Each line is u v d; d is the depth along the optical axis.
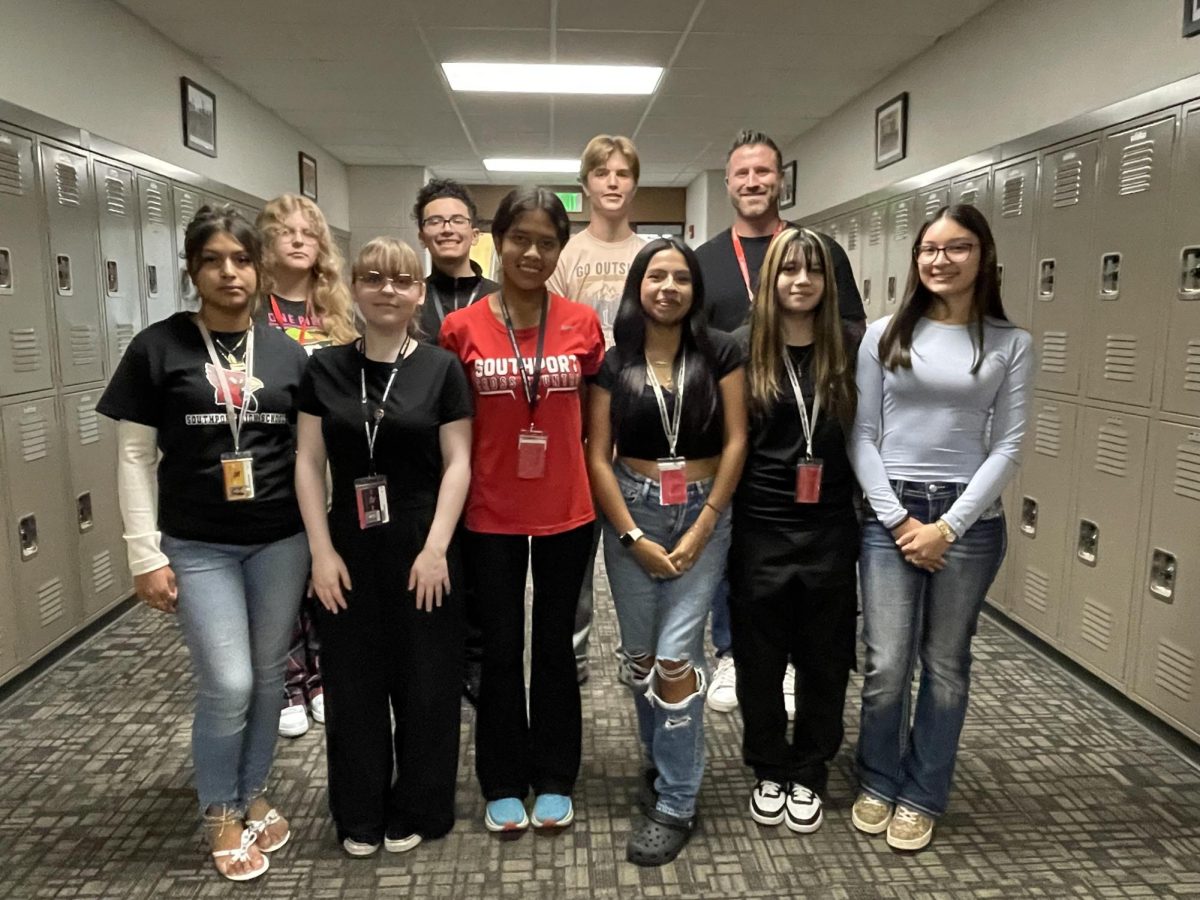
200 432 1.71
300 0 3.73
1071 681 2.93
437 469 1.83
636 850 1.91
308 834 2.01
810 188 6.35
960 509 1.80
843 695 2.04
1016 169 3.35
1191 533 2.43
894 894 1.82
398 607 1.82
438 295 2.66
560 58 4.63
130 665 3.01
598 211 2.56
